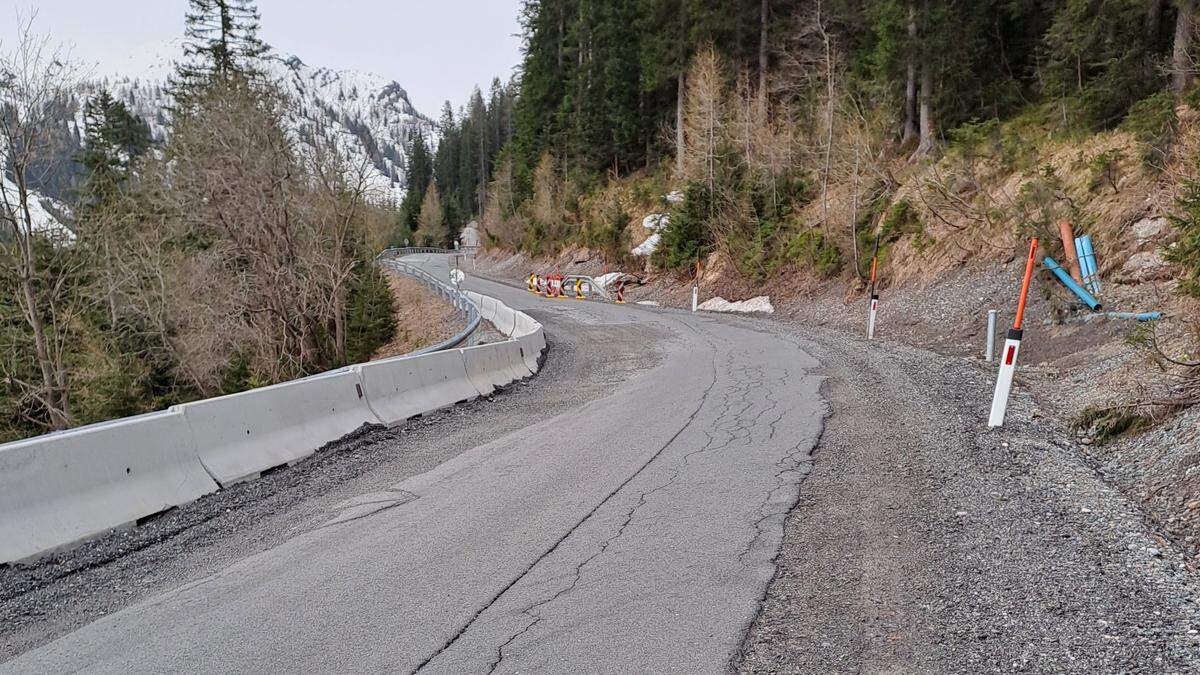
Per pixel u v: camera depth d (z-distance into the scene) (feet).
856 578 14.73
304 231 91.91
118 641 13.33
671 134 166.71
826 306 81.66
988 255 62.18
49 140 73.36
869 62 108.88
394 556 16.83
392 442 29.58
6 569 17.06
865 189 85.71
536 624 13.15
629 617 13.32
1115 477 21.43
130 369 97.45
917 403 31.81
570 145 206.39
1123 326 38.32
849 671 11.32
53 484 18.79
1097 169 52.47
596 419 32.12
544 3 224.94
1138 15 61.57
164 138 102.12
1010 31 97.81
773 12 138.82
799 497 20.02
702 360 50.70
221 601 14.83
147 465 21.39
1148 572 14.37
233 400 25.09
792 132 106.11
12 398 80.43
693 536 17.35
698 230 119.24
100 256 87.25
